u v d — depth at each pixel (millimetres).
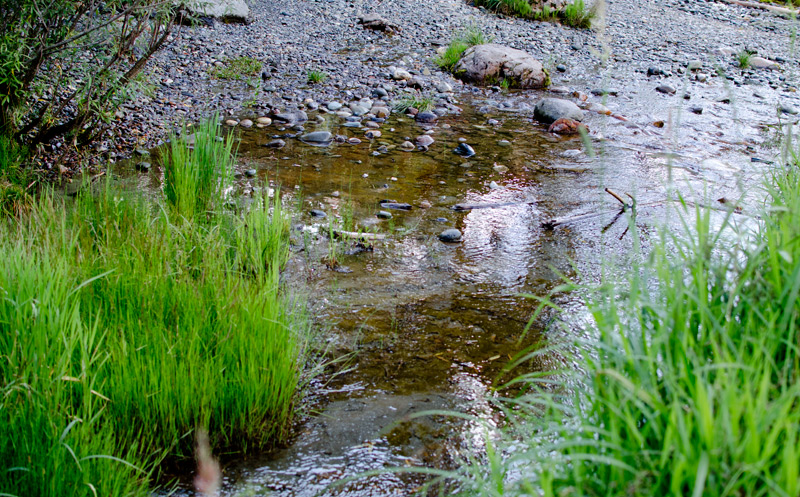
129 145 5852
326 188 5324
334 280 3949
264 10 11242
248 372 2637
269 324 2750
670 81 9242
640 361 1917
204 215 4223
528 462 2223
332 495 2367
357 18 11344
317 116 7066
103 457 2135
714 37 12023
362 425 2736
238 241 3891
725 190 5395
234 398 2623
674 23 13000
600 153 6379
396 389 2973
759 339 1846
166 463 2496
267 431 2621
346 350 3264
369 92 8000
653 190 5461
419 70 9008
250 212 4191
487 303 3746
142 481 2291
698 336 2018
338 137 6469
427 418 2777
